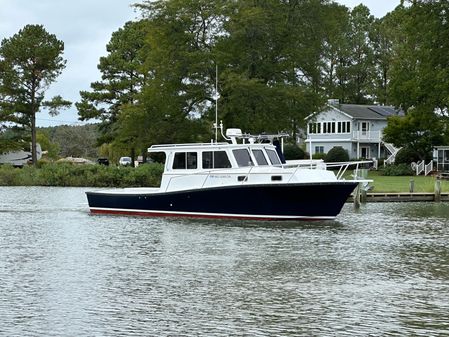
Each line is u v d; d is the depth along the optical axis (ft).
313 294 52.31
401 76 213.25
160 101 189.57
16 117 251.80
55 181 208.33
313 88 199.31
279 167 100.53
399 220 105.29
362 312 47.11
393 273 60.70
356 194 129.90
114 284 55.67
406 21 209.15
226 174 99.19
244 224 95.20
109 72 258.57
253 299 50.62
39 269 62.28
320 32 195.31
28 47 248.52
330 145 282.56
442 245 77.92
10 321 44.86
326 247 75.61
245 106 181.98
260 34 187.01
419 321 44.88
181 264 64.64
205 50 188.24
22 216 110.22
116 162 335.88
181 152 103.09
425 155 232.94
